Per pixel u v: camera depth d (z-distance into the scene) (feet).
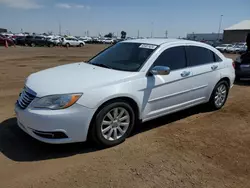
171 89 14.79
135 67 13.85
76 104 11.27
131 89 12.79
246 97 23.88
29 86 12.32
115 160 11.50
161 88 14.21
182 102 15.87
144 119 14.01
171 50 15.31
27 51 87.30
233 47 134.51
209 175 10.57
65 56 69.00
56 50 100.48
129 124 13.25
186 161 11.59
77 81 12.05
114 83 12.40
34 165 10.95
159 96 14.24
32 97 11.59
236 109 19.60
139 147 12.80
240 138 14.26
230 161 11.73
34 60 54.60
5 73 34.47
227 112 18.78
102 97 11.77
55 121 11.03
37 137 11.51
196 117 17.49
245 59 31.12
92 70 13.75
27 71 37.14
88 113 11.53
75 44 141.79
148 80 13.57
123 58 15.01
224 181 10.19
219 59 18.44
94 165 11.05
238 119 17.30
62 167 10.85
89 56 70.64
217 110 19.16
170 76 14.65
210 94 17.93
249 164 11.54
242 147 13.17
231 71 19.22
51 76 12.92
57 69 14.40
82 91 11.47
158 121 16.52
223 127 15.79
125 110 12.90
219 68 18.08
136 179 10.12
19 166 10.84
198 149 12.77
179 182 10.02
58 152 12.09
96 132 12.02
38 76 13.28
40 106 11.23
